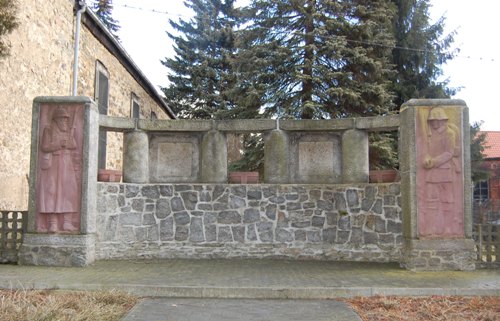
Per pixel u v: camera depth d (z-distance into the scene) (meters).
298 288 6.52
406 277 7.55
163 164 10.05
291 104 16.48
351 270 8.29
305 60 16.30
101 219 9.31
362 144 9.71
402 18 22.05
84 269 8.09
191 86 35.06
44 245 8.48
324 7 16.58
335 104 16.45
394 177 9.51
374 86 16.30
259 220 9.70
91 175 8.84
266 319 5.32
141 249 9.52
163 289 6.52
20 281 6.83
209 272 7.89
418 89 22.14
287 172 9.86
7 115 10.21
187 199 9.75
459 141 8.59
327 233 9.62
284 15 17.08
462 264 8.30
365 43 16.91
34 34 11.13
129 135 9.81
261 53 16.91
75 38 12.94
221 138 9.91
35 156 8.71
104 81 15.46
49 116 8.79
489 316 5.40
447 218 8.44
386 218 9.43
